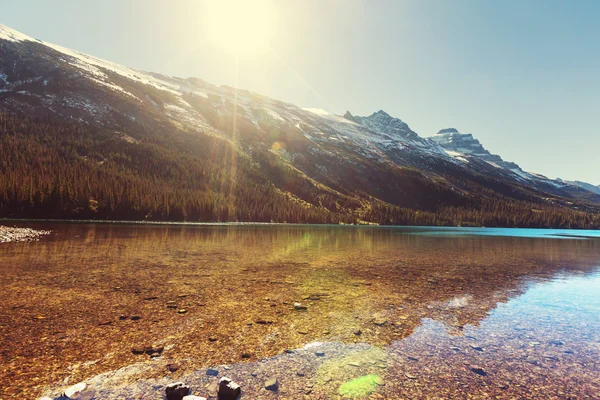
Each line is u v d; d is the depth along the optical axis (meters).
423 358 8.52
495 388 7.03
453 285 18.08
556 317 12.41
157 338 9.31
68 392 6.27
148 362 7.80
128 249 31.20
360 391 6.72
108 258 24.62
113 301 12.88
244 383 6.93
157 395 6.31
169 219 119.69
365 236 72.62
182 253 29.53
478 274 22.06
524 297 15.64
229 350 8.68
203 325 10.52
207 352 8.49
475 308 13.53
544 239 76.31
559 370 7.97
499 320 11.95
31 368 7.25
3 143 136.75
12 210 92.31
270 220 152.75
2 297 12.95
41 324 10.07
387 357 8.52
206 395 6.38
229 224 121.69
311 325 10.85
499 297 15.54
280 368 7.72
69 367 7.38
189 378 7.09
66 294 13.70
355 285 17.38
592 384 7.29
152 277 17.80
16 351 8.07
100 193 111.50
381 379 7.29
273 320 11.21
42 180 104.44
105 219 106.62
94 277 17.31
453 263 27.59
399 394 6.64
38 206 96.31
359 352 8.80
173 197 127.81
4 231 41.78
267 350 8.74
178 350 8.55
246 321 11.04
